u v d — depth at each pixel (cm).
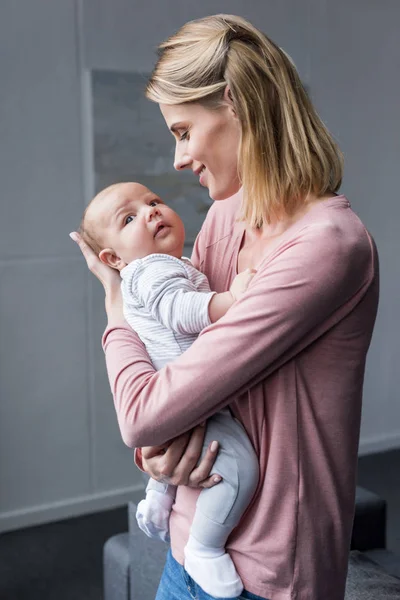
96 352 389
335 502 120
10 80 345
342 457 120
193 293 127
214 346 112
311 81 420
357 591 189
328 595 124
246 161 119
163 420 114
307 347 115
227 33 120
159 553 222
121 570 248
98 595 313
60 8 351
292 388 116
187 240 394
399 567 234
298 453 116
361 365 121
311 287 110
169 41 126
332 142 124
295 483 117
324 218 115
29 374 373
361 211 452
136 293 133
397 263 471
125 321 133
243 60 117
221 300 125
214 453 119
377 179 454
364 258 114
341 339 116
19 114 350
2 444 372
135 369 122
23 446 377
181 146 127
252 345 111
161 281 130
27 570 335
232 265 138
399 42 447
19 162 354
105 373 393
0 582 324
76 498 396
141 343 130
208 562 122
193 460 121
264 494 119
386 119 450
